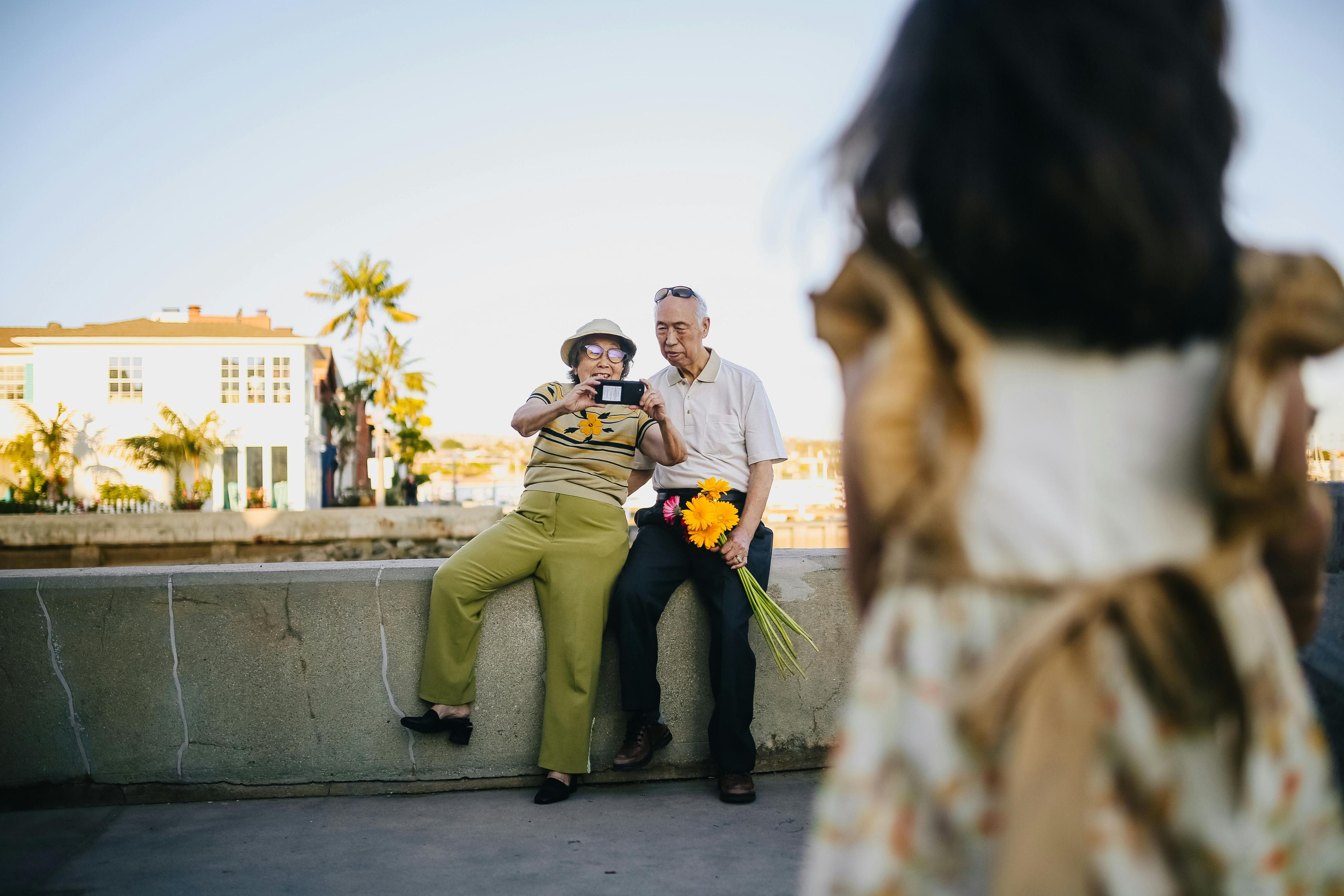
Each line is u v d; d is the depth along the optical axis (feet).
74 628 10.25
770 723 11.10
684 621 10.96
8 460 103.81
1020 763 2.35
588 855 8.65
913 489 2.48
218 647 10.37
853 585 2.95
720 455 10.93
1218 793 2.40
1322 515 2.73
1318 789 2.56
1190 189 2.40
